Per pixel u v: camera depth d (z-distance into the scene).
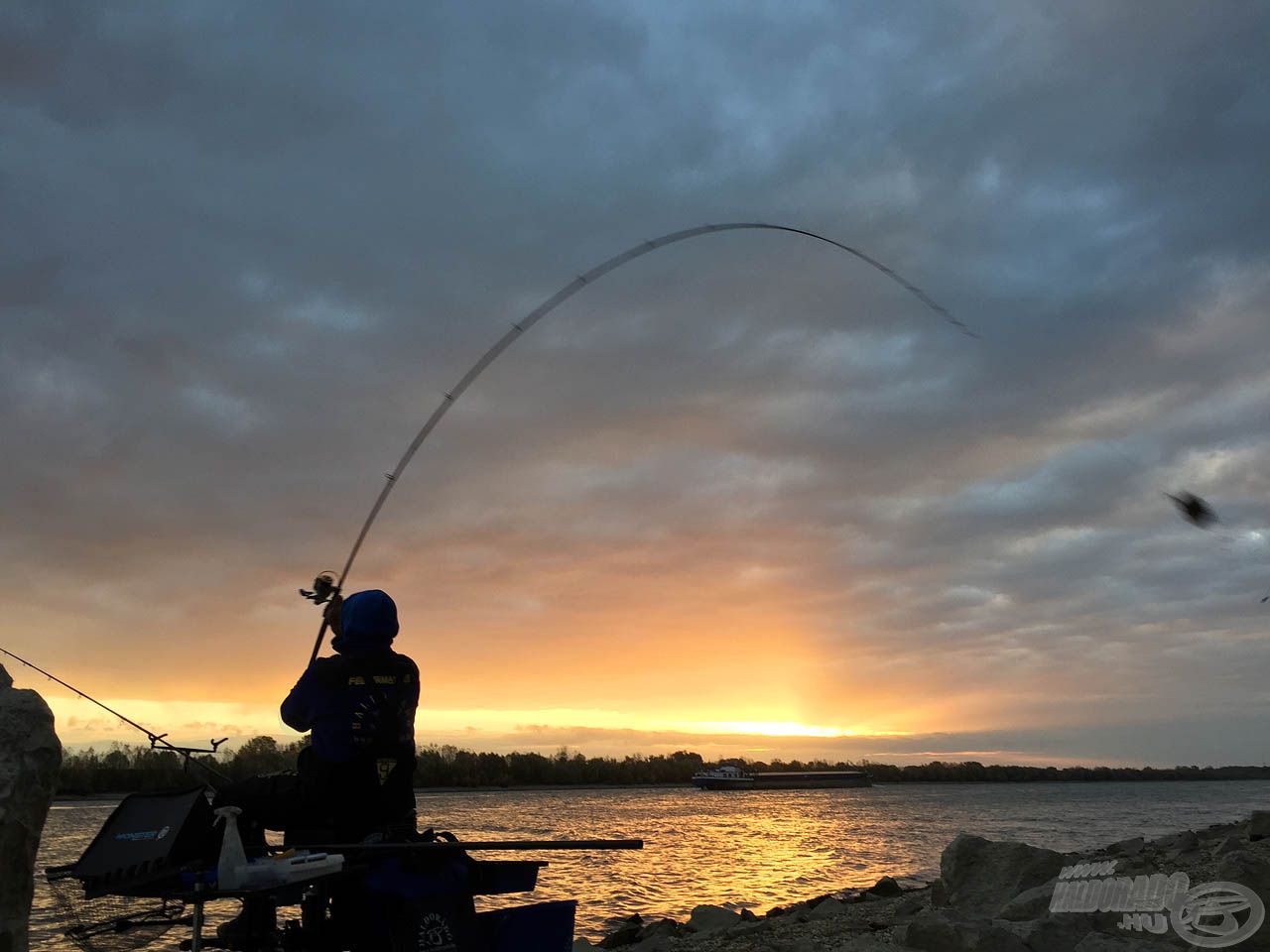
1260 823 11.42
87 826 54.78
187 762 4.81
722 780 180.25
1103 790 183.62
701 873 28.28
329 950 4.45
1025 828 52.47
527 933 4.56
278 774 4.77
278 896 4.34
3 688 4.45
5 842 3.97
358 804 4.56
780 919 11.70
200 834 4.30
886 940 7.49
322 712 4.59
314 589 5.55
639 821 67.88
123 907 4.29
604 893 22.45
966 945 6.48
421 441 6.13
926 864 31.98
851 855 35.78
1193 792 164.25
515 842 4.36
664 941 10.55
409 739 4.76
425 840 4.51
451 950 4.24
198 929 3.96
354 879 4.38
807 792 181.75
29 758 4.17
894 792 176.38
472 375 6.57
